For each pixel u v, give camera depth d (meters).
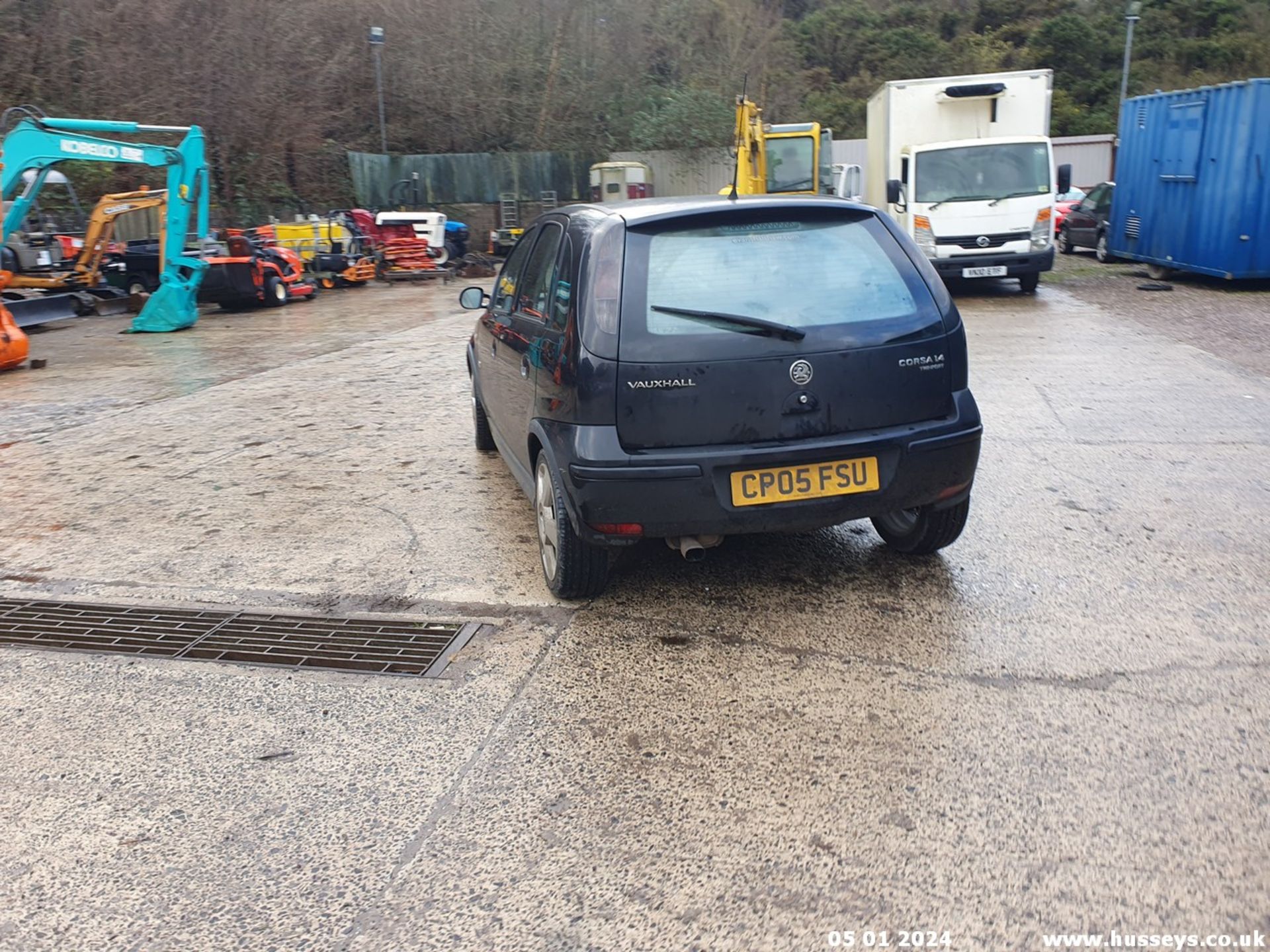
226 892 2.59
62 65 24.88
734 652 3.79
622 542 3.90
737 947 2.33
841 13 61.00
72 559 5.11
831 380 3.87
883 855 2.62
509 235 28.25
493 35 34.16
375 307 17.59
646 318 3.81
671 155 33.69
